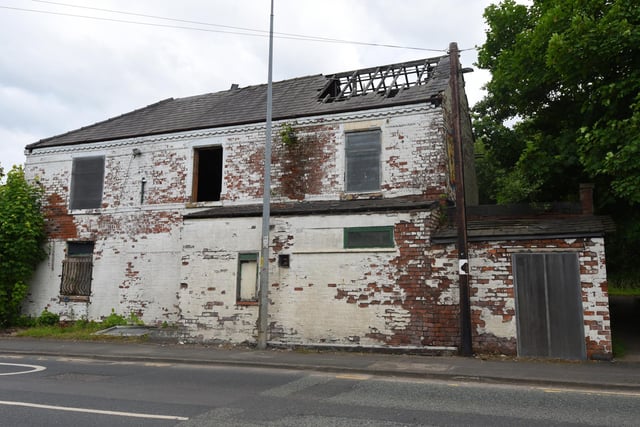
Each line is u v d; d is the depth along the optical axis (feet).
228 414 20.51
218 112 56.54
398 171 44.16
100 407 21.70
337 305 39.81
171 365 34.42
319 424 19.02
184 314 44.52
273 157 49.08
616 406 21.79
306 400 23.15
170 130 54.19
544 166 45.24
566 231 34.24
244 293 43.47
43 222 57.93
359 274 39.55
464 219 36.17
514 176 48.57
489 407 21.67
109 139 57.06
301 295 40.91
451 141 46.50
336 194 45.96
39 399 23.32
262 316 40.09
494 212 43.09
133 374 30.60
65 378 29.22
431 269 37.65
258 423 19.15
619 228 43.91
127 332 49.49
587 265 33.91
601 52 36.17
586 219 36.96
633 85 36.32
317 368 31.91
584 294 33.73
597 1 39.27
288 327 40.86
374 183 45.14
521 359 33.81
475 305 36.17
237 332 42.68
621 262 63.05
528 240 35.37
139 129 57.98
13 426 18.80
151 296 52.44
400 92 48.19
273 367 33.01
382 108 45.42
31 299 57.21
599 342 33.09
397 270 38.55
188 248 45.39
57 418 19.88
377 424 18.98
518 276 35.40
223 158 51.70
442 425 18.88
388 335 38.11
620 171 35.55
